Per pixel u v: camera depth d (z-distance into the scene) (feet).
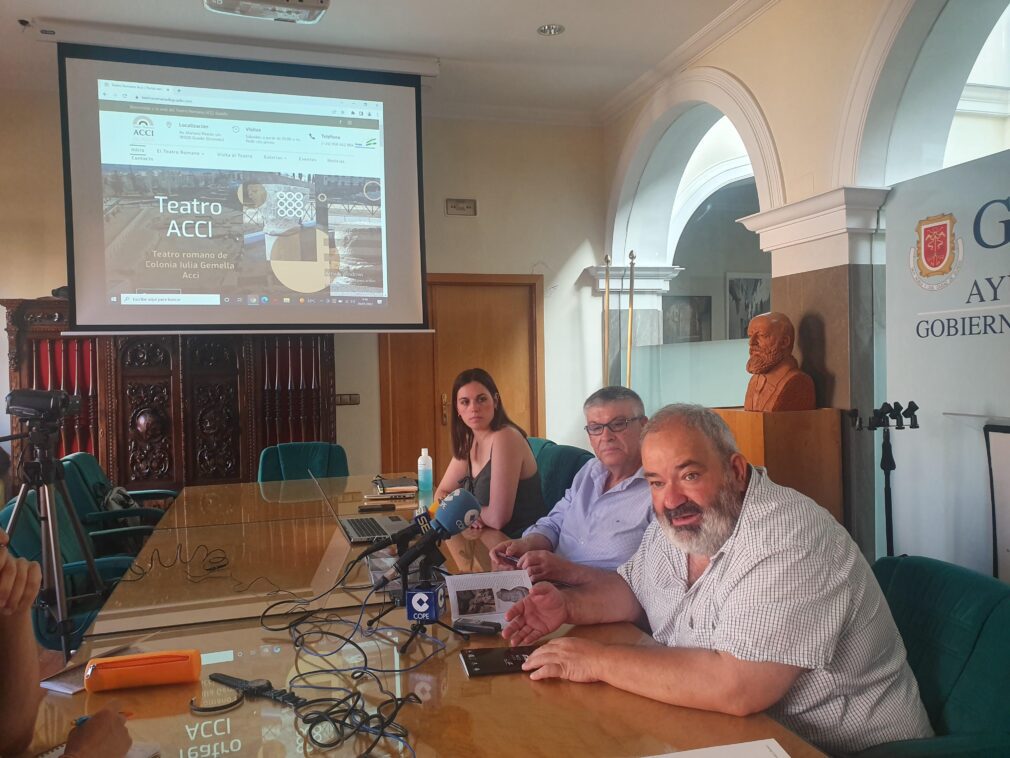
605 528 6.61
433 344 17.42
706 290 19.74
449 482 9.39
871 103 10.05
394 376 17.20
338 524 8.09
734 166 19.19
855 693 4.02
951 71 10.07
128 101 13.58
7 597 3.53
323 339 15.28
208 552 6.89
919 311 9.37
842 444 10.73
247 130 14.24
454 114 17.31
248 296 14.33
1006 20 11.10
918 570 4.84
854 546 4.23
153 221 13.80
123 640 4.78
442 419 17.52
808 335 11.34
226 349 14.67
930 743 3.72
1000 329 8.30
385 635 4.86
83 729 3.34
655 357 18.54
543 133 18.03
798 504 4.20
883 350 10.57
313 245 14.65
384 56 14.61
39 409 7.32
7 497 13.98
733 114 13.05
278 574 6.14
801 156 11.50
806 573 3.90
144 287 13.79
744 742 3.40
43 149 15.08
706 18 13.07
